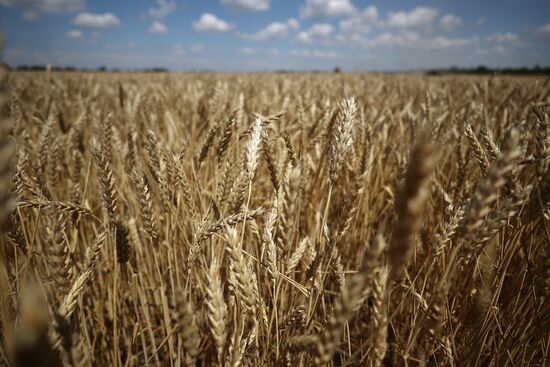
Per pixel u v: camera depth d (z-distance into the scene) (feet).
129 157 9.90
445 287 4.32
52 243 4.04
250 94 23.31
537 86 15.78
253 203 10.71
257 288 5.24
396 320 8.96
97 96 25.81
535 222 7.56
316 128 11.43
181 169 6.52
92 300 8.62
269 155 6.16
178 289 3.15
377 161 12.18
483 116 13.12
